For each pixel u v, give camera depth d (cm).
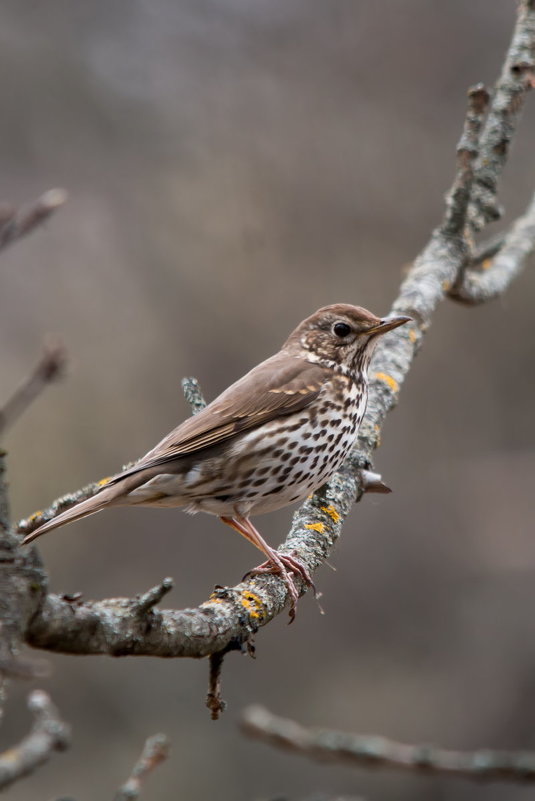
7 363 1686
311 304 1712
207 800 1524
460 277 856
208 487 685
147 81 1833
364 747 616
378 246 1728
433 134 1764
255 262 1731
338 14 1806
